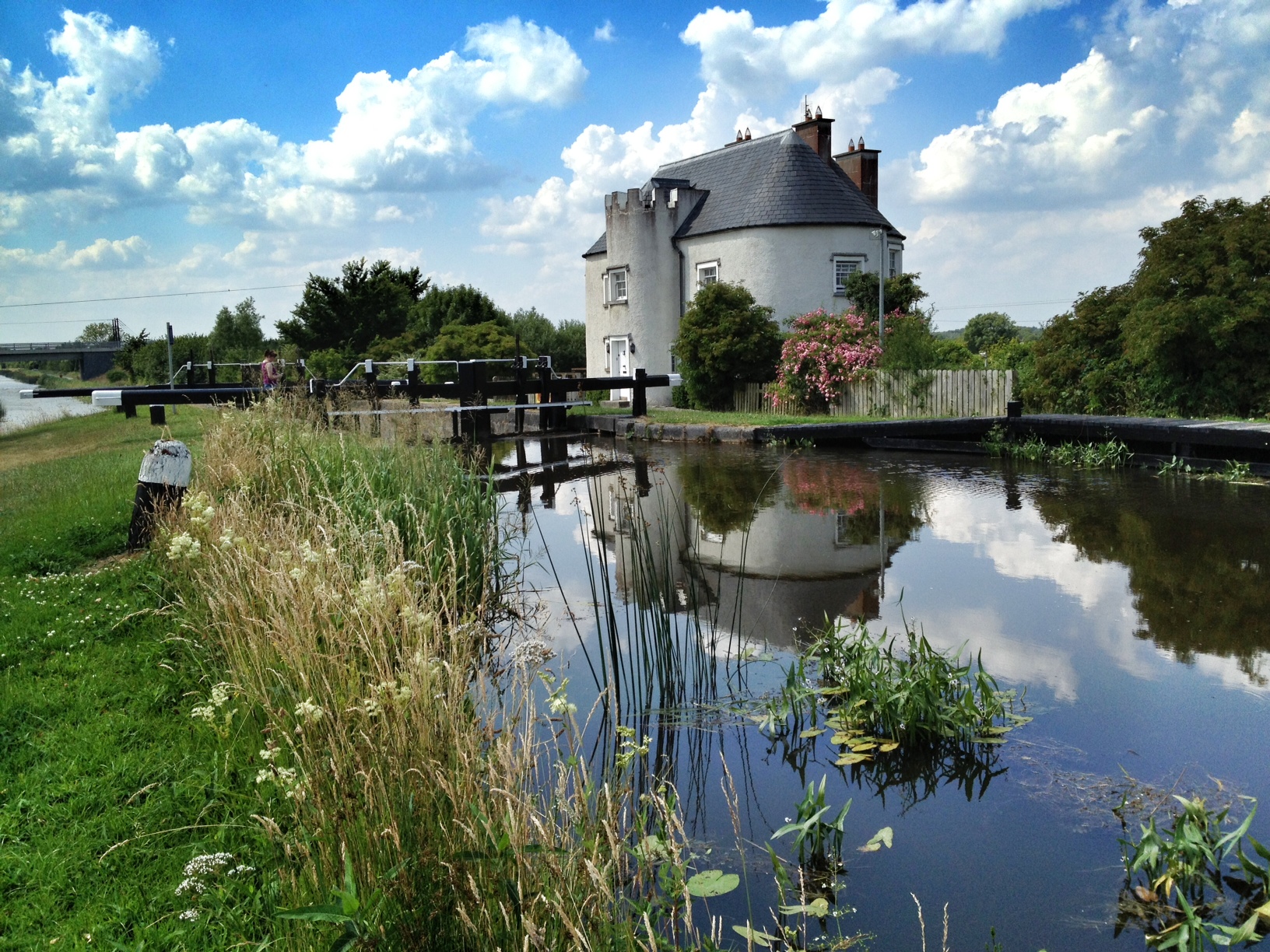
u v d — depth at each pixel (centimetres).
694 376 2397
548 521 961
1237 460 1199
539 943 202
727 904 289
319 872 245
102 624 491
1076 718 419
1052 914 278
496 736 299
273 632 366
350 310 5284
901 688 414
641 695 460
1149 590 634
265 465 682
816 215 2548
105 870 274
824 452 1556
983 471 1274
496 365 3406
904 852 315
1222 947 259
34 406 4631
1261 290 1524
